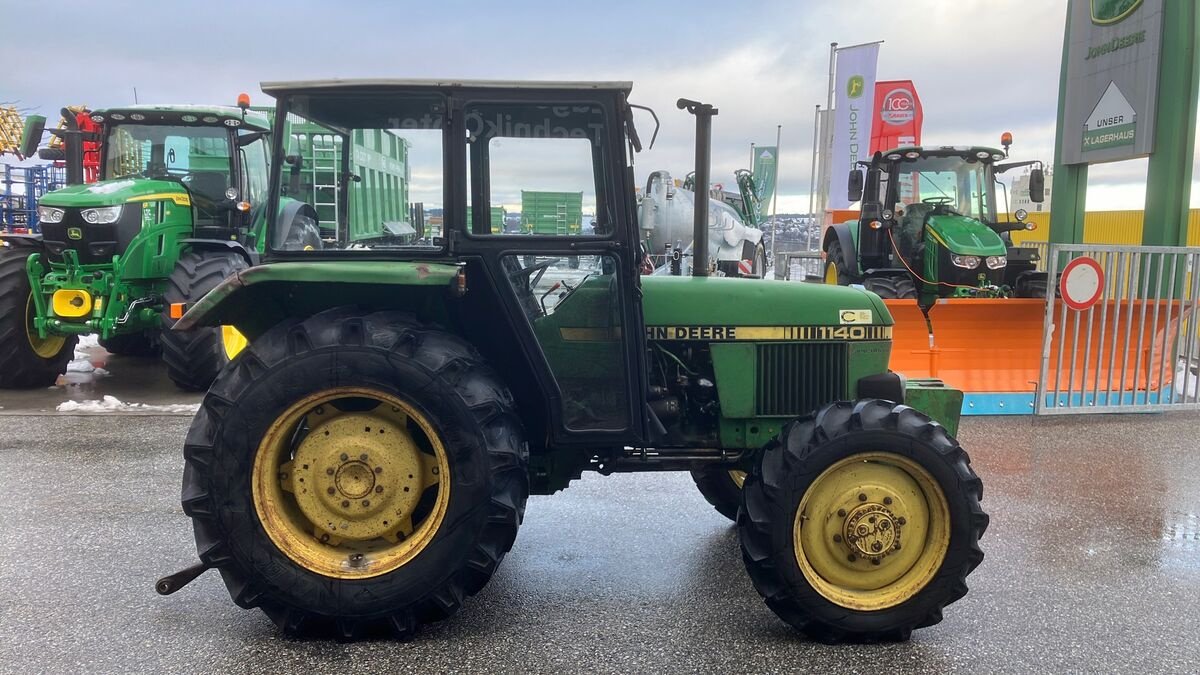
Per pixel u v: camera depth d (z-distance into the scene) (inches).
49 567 136.6
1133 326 265.1
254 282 107.6
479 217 116.3
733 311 132.6
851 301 135.0
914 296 310.0
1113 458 209.5
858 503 113.4
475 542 109.8
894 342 258.4
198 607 122.2
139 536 150.5
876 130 559.8
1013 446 220.5
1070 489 184.9
